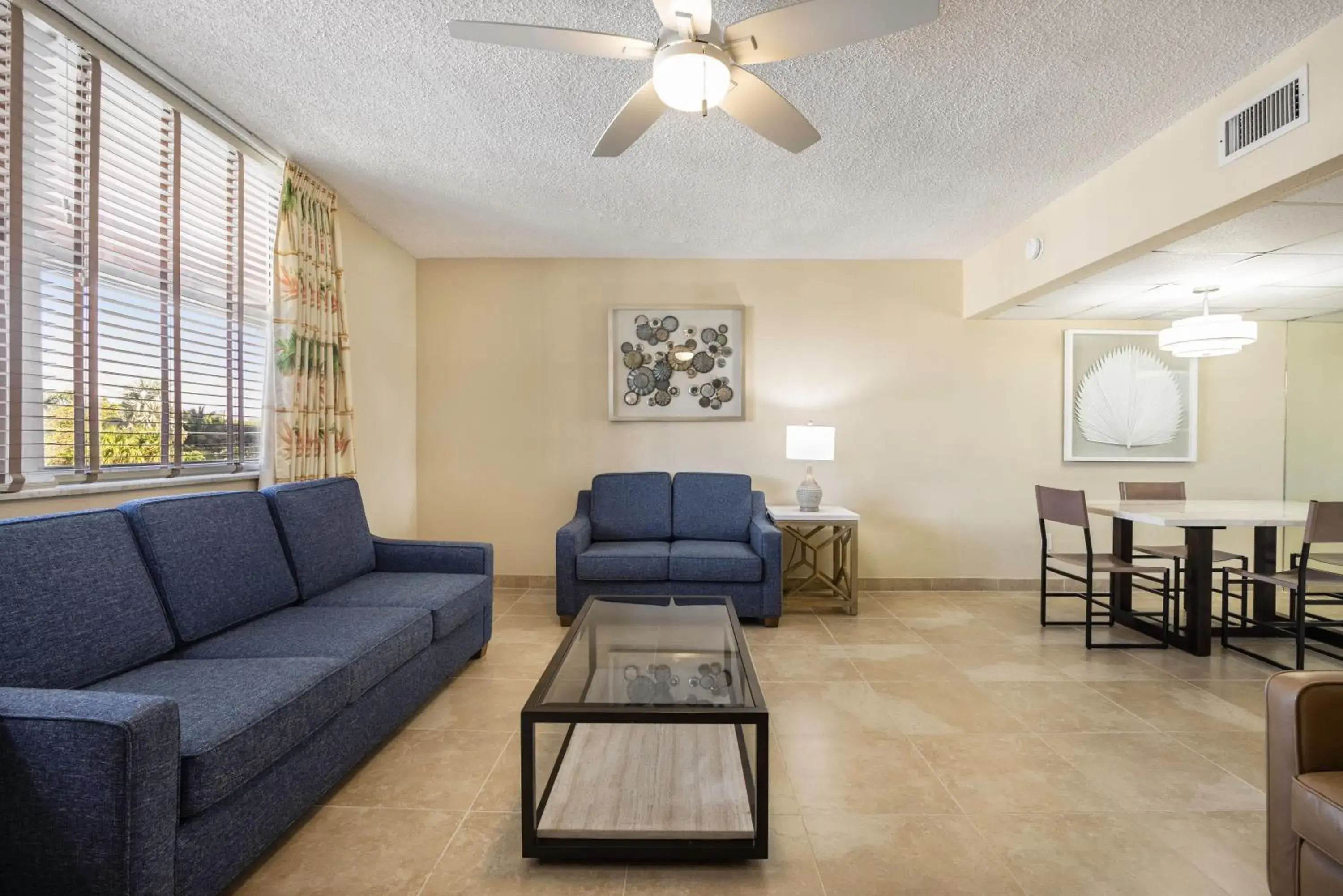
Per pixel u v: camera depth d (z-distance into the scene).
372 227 3.88
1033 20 1.95
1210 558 3.18
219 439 2.68
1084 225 3.19
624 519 4.20
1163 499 4.12
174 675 1.67
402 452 4.35
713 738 2.23
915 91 2.35
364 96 2.42
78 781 1.13
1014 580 4.56
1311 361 4.54
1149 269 3.25
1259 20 1.94
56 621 1.54
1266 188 2.20
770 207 3.54
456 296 4.56
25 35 1.86
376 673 1.98
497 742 2.23
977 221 3.75
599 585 3.68
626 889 1.50
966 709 2.52
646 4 1.91
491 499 4.57
